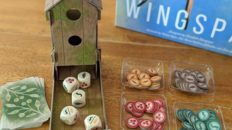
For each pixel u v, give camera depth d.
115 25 0.47
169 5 0.42
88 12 0.34
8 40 0.43
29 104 0.36
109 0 0.50
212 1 0.40
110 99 0.38
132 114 0.36
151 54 0.44
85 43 0.36
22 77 0.39
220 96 0.39
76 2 0.33
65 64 0.38
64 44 0.36
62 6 0.33
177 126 0.36
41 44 0.44
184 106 0.38
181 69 0.42
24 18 0.47
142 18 0.45
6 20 0.46
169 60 0.43
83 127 0.35
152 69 0.41
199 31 0.43
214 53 0.44
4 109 0.36
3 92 0.37
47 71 0.40
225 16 0.40
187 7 0.41
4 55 0.42
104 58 0.42
